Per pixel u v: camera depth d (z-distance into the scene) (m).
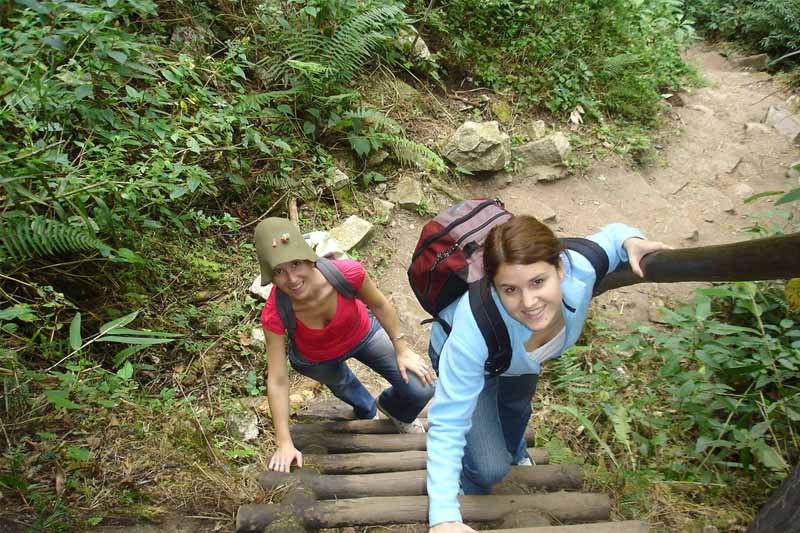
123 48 3.49
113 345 3.32
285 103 4.74
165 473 2.56
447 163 5.27
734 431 3.36
